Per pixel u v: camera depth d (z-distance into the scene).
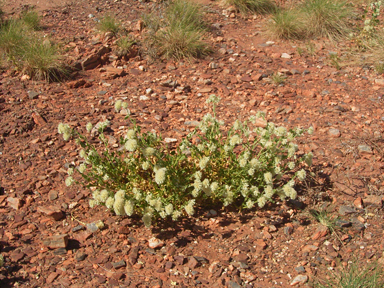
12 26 2.38
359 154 1.62
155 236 1.29
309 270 1.18
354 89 2.11
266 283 1.15
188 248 1.25
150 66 2.31
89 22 2.72
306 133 1.75
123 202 1.21
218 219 1.35
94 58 2.29
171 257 1.22
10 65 2.17
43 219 1.34
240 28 2.79
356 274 1.15
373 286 1.10
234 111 1.91
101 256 1.22
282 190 1.32
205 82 2.14
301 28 2.67
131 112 1.88
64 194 1.44
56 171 1.52
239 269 1.19
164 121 1.83
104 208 1.39
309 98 2.03
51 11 2.86
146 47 2.41
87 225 1.31
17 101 1.92
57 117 1.83
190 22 2.65
